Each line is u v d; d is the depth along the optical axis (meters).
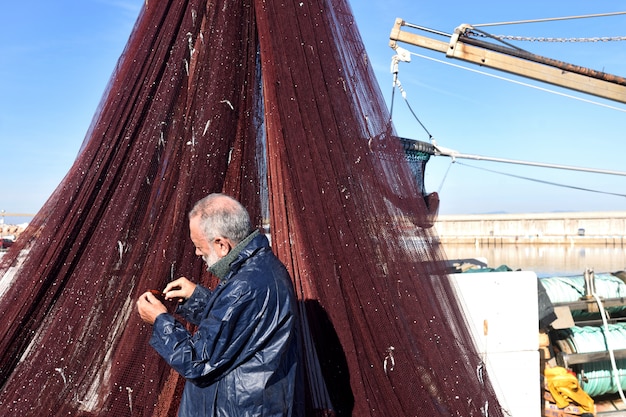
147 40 3.93
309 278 3.59
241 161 3.90
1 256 3.80
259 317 2.54
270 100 3.88
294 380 2.66
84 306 3.32
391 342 3.46
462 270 5.65
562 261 39.88
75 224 3.52
